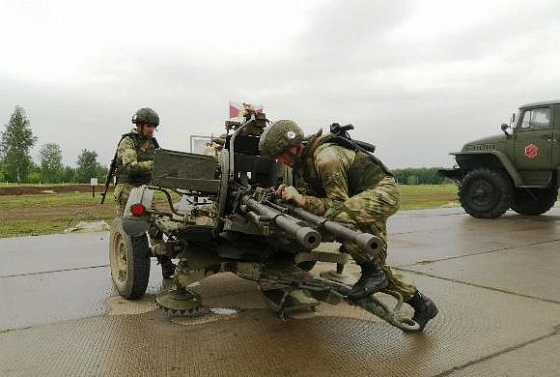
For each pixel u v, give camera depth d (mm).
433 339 3264
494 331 3414
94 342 3230
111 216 12266
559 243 7148
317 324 3562
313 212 3088
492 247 6812
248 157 4090
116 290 4516
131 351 3078
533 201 11461
